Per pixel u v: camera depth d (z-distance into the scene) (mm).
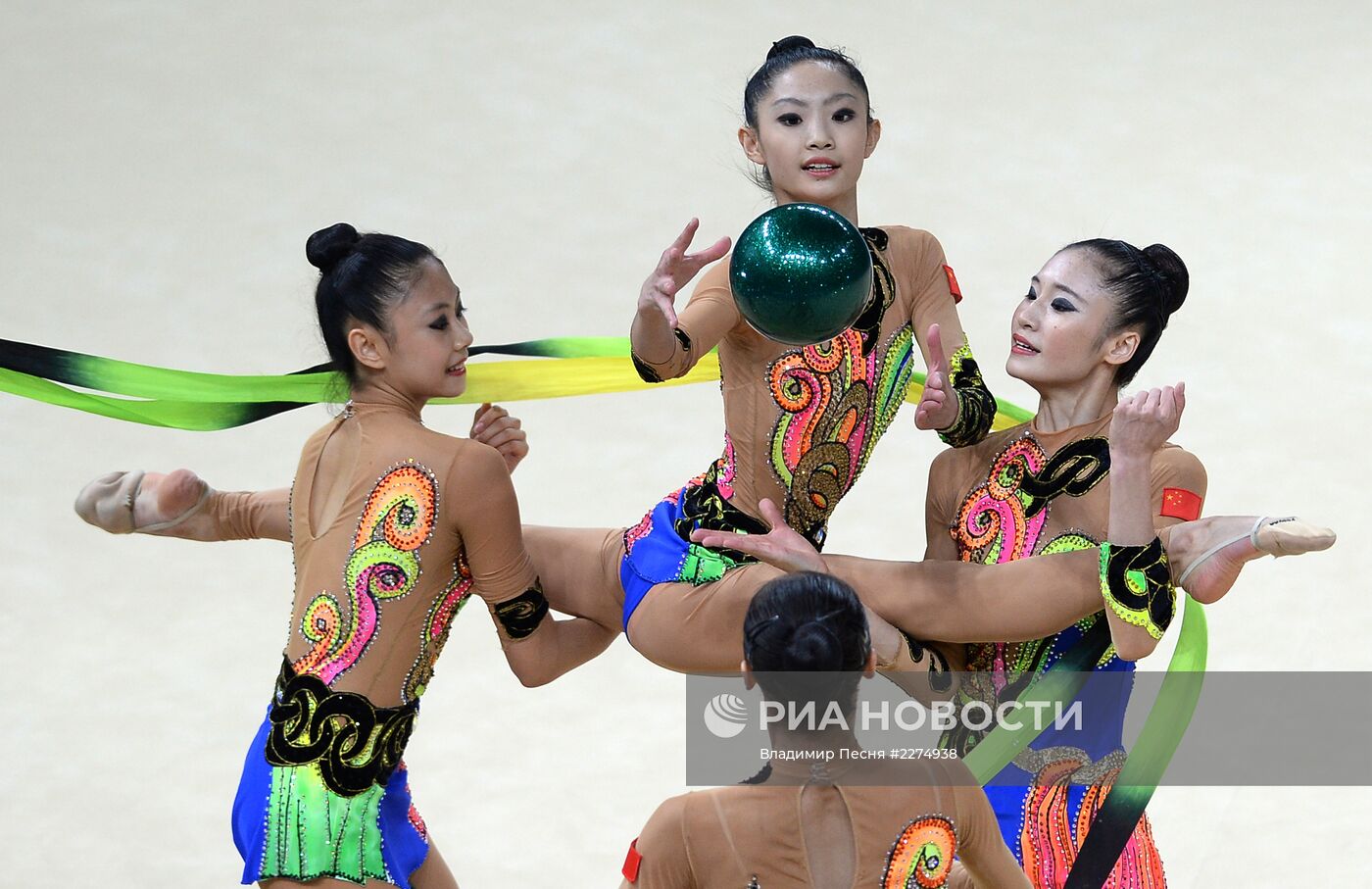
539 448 28656
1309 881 18609
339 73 41969
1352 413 29391
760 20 44656
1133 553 12914
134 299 33438
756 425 13891
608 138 39219
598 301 33000
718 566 13797
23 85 41312
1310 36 44406
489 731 21781
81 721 21797
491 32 43812
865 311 13938
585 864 18781
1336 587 24562
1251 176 37844
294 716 13445
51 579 25375
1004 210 36156
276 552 26812
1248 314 32688
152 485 15164
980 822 11578
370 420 13930
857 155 14008
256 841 13328
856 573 13844
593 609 14828
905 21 44750
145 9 44906
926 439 29375
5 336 31594
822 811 11102
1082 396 14203
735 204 36719
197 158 38531
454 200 36844
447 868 14797
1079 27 44688
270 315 33031
